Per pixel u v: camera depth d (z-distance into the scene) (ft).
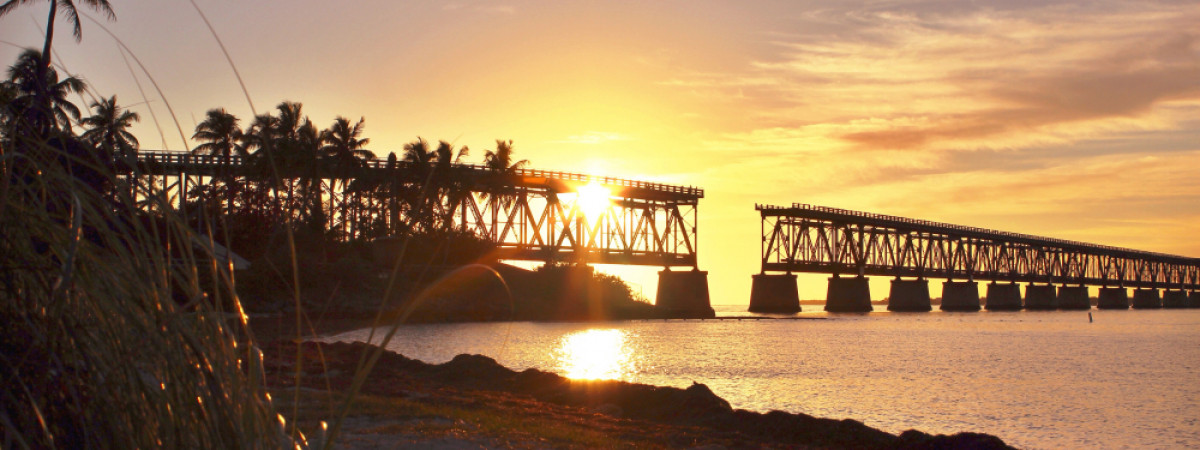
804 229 532.73
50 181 10.44
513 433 50.39
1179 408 115.55
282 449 10.66
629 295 396.16
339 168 271.08
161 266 10.48
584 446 49.70
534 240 375.04
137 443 10.28
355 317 203.21
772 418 67.67
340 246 253.03
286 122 271.90
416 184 267.59
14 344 9.80
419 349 178.50
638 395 77.97
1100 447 87.40
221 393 10.43
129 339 10.27
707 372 150.00
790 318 459.73
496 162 342.44
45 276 10.19
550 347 196.24
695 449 54.90
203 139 237.04
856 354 204.64
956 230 637.71
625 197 407.64
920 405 113.09
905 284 604.90
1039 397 124.77
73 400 10.15
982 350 227.81
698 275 440.86
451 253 279.08
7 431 9.20
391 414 51.29
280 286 122.52
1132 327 397.19
